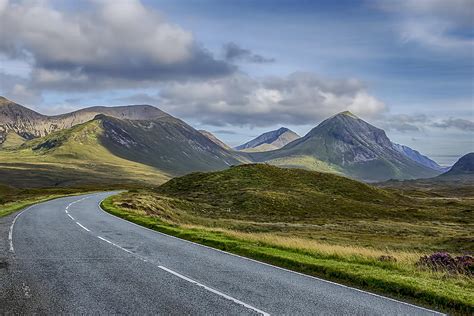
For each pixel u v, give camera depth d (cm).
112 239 2130
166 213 6150
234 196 10312
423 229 7225
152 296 1056
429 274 1538
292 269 1545
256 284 1238
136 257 1628
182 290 1127
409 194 18488
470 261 1897
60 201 5688
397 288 1256
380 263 1731
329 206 10156
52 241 1995
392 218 9488
